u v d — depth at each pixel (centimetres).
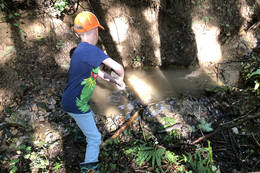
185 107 314
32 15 323
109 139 269
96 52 181
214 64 400
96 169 218
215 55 406
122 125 290
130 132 286
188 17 392
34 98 307
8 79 304
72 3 334
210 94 340
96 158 218
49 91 319
